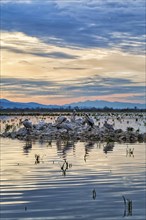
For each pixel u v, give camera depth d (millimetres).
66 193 13375
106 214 10930
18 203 12125
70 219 10500
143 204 11961
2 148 29562
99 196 12930
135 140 36594
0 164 20469
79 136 39000
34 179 15883
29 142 35188
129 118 104875
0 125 64938
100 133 39438
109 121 82875
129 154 25125
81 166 19562
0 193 13430
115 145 31922
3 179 15883
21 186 14523
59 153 25828
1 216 10812
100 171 17859
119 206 11742
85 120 45469
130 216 10758
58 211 11227
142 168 18812
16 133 42094
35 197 12836
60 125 43219
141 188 14094
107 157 23500
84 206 11695
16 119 93875
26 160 22172
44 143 34094
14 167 19297
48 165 20016
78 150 27875
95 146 31047
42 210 11320
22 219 10523
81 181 15430
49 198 12672
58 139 38125
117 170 18188
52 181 15422
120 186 14453
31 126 42688
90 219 10492
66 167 18984
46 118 103625
